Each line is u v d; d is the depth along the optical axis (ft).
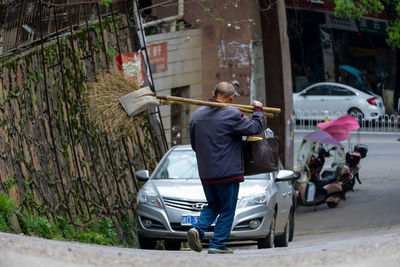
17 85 54.75
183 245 70.49
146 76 78.43
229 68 102.63
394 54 213.46
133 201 70.90
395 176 111.96
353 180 101.24
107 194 65.77
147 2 106.93
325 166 118.42
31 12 61.72
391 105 215.51
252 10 102.47
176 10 104.63
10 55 55.98
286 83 107.86
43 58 56.85
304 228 82.84
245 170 43.37
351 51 220.64
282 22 106.93
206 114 41.93
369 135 162.40
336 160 95.50
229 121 41.22
